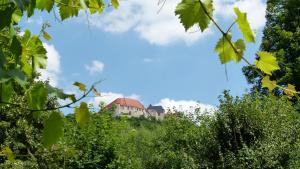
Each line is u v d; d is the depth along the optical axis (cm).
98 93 143
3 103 139
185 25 118
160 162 1945
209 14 118
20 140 1044
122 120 1404
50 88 140
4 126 1089
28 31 174
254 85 2105
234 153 1457
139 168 1655
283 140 1421
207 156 1545
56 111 140
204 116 1593
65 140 1180
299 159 1373
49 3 186
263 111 1498
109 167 1323
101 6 206
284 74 2669
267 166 1332
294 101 1644
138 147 2184
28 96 141
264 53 122
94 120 1315
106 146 1323
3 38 151
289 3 2958
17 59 146
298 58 2662
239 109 1500
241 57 122
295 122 1484
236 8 119
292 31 2997
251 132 1439
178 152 1838
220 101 1549
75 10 190
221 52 122
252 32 120
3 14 134
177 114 2019
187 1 118
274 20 3036
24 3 133
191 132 1691
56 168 715
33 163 828
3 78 113
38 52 174
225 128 1519
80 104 144
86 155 1242
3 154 231
